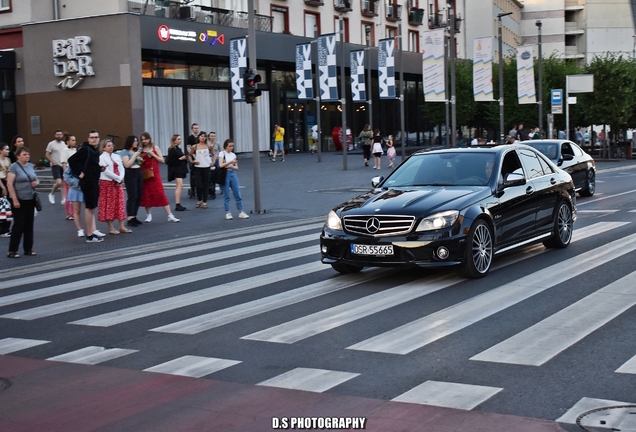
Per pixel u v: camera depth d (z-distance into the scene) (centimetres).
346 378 606
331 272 1096
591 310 798
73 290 1066
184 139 3991
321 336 741
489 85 3700
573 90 3859
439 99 3406
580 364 617
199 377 627
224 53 3928
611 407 520
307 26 4834
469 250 970
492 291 911
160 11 3700
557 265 1069
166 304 934
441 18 6309
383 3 5559
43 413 559
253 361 668
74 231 1722
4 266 1299
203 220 1848
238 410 543
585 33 9538
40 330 834
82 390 609
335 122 5216
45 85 3666
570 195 1237
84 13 3638
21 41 3741
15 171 1373
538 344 679
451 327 752
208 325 812
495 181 1064
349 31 5212
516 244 1086
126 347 741
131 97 3500
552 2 9338
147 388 605
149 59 3775
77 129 3609
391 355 665
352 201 1055
